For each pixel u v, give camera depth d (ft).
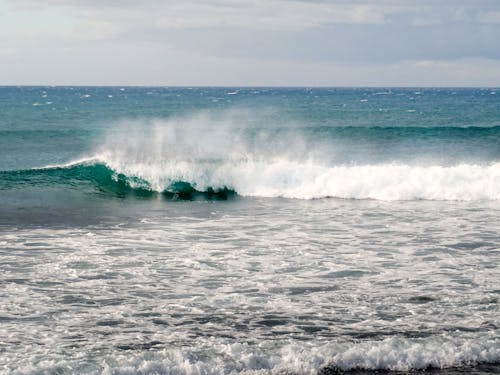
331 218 75.92
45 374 33.27
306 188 94.89
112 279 50.14
